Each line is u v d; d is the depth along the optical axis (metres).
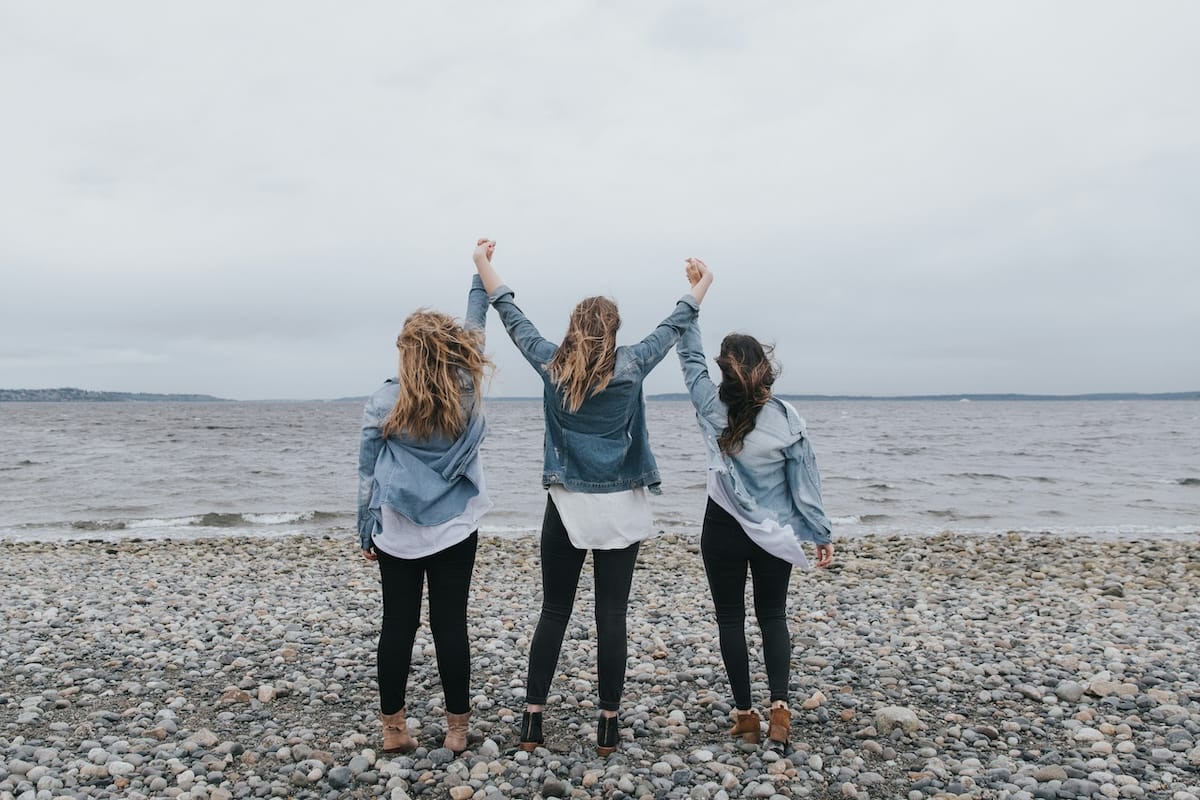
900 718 4.40
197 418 94.31
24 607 7.91
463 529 3.68
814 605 8.08
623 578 3.85
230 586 9.49
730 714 4.57
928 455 36.81
